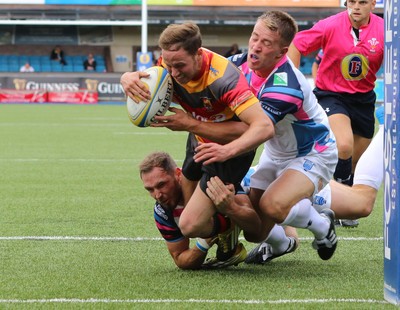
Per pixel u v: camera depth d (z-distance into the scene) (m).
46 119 64.75
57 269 15.37
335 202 17.17
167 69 14.14
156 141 47.75
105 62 110.81
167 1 87.62
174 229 15.16
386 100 12.19
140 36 112.25
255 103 13.73
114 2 88.62
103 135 51.62
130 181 29.95
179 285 13.95
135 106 13.91
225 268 15.66
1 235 19.19
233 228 15.10
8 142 45.75
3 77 88.44
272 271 15.39
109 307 12.30
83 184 29.06
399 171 11.68
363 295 13.12
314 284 14.08
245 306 12.32
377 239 19.23
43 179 30.38
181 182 15.06
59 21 88.19
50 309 12.20
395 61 11.72
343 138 21.02
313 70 27.95
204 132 14.03
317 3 87.50
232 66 13.91
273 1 87.69
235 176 14.74
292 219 14.93
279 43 14.28
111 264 15.93
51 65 107.81
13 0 86.69
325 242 15.49
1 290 13.52
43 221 21.28
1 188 27.86
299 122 15.14
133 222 21.19
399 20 11.50
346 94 21.78
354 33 21.38
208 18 104.50
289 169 15.43
